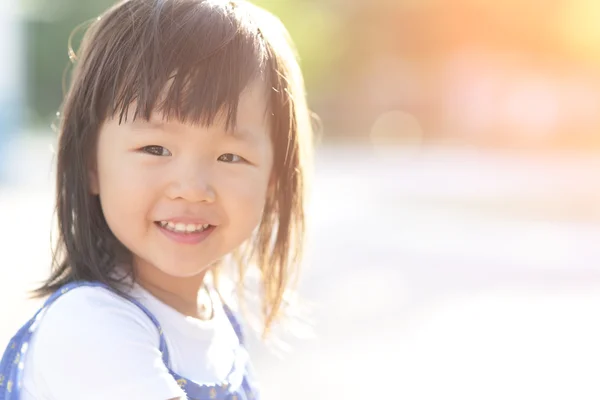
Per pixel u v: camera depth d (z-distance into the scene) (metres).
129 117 1.77
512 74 32.94
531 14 32.06
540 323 6.65
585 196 15.37
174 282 1.94
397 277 8.01
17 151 13.77
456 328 6.35
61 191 1.90
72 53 2.17
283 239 2.11
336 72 33.66
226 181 1.80
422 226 11.60
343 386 4.88
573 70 32.62
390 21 33.03
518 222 12.30
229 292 2.28
